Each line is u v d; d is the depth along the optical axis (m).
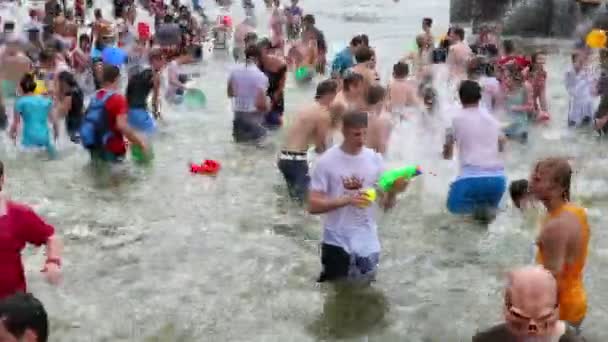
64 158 11.38
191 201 9.58
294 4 26.77
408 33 27.73
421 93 13.62
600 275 7.43
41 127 11.38
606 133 12.91
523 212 8.59
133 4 29.09
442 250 7.99
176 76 15.22
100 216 9.03
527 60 14.10
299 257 7.86
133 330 6.40
